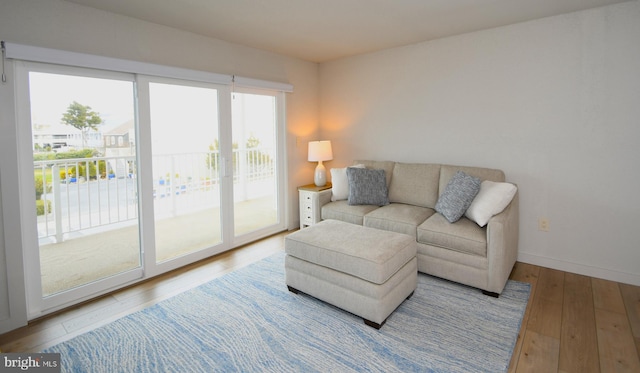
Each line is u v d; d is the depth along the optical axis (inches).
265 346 79.7
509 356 74.8
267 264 130.0
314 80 182.2
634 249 108.7
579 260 118.4
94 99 104.3
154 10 102.8
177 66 120.8
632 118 105.4
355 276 87.9
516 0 101.0
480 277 102.3
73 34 95.7
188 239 156.7
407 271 96.5
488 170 126.5
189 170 197.3
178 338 83.1
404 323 88.5
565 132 117.0
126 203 162.7
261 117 167.8
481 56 131.2
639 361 73.2
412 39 141.0
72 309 97.7
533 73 120.9
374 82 162.9
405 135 155.9
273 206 174.1
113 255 134.5
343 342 80.9
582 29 110.6
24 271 89.6
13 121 85.4
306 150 180.9
